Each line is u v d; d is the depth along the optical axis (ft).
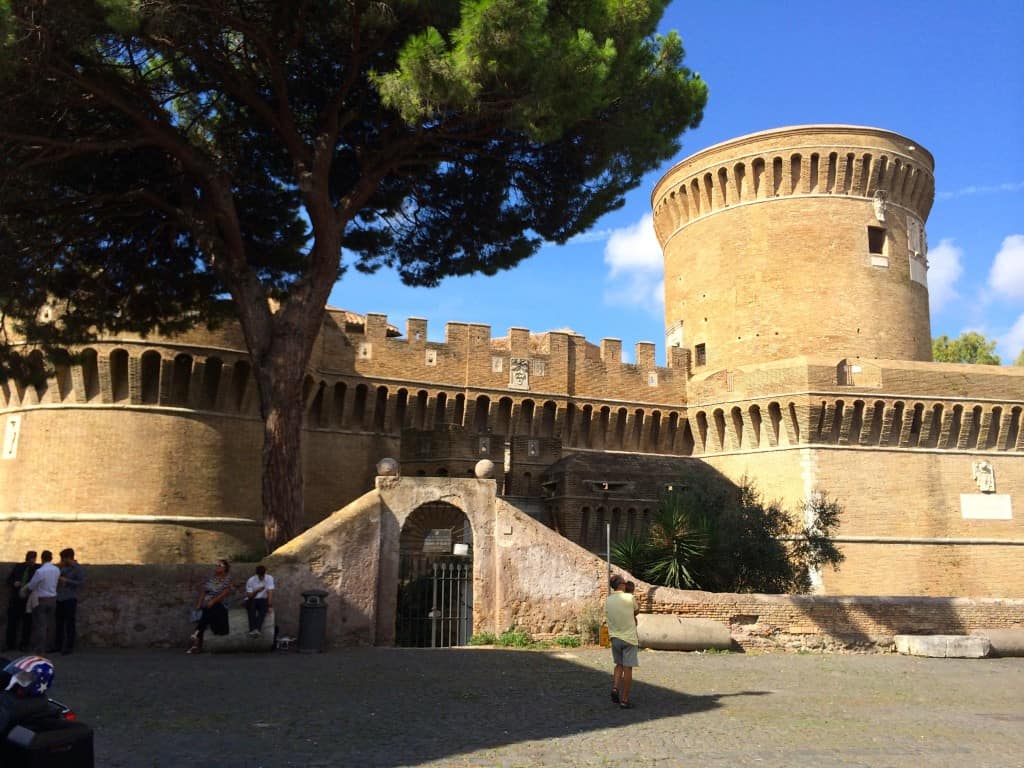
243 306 63.16
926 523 122.11
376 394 117.60
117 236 67.92
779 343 134.10
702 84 67.36
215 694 35.42
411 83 51.08
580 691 40.04
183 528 95.76
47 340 70.49
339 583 55.93
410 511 59.62
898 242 140.77
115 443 95.45
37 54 48.37
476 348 125.49
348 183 73.72
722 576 73.41
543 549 61.00
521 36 49.88
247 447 103.14
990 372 128.57
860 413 123.54
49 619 48.62
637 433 136.77
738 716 35.19
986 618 68.90
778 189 140.05
